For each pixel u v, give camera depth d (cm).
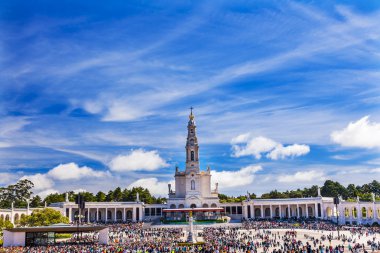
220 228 14375
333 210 17550
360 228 13900
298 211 18438
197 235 12006
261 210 19125
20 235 10269
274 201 18750
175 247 8500
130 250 8294
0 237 12281
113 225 16125
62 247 8994
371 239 11281
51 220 13750
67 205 18362
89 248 8650
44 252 8125
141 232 13175
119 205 19275
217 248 8206
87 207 18738
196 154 19788
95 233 13612
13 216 16238
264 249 8569
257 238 11688
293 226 14888
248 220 17838
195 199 19188
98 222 17962
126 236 12775
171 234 12600
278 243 9775
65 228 10300
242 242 9944
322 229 14025
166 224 16500
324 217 17588
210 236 11562
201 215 18512
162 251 8138
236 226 15525
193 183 19525
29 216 13962
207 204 19288
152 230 14212
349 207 16500
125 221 18475
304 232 13288
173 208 19250
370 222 16050
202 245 9356
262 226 14975
